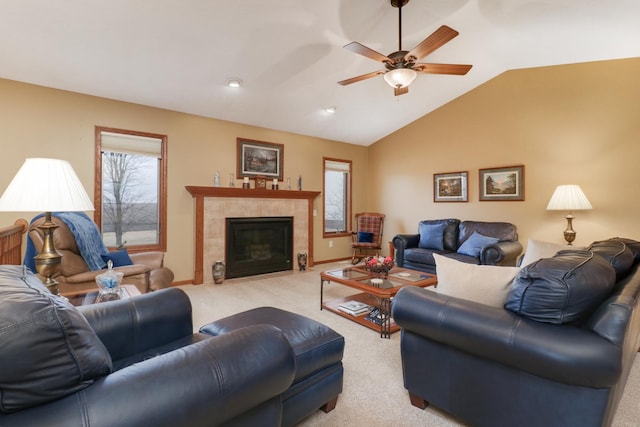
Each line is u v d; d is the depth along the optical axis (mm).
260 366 955
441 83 4574
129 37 2766
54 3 2342
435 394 1562
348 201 6305
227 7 2555
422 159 5543
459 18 3039
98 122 3641
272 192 4875
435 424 1557
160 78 3428
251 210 4785
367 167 6516
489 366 1354
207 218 4367
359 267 3555
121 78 3350
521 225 4375
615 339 1059
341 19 2867
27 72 3113
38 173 1469
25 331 639
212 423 844
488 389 1359
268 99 4191
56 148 3402
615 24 2996
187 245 4285
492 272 1535
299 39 3078
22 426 610
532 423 1231
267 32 2918
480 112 4766
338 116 5031
